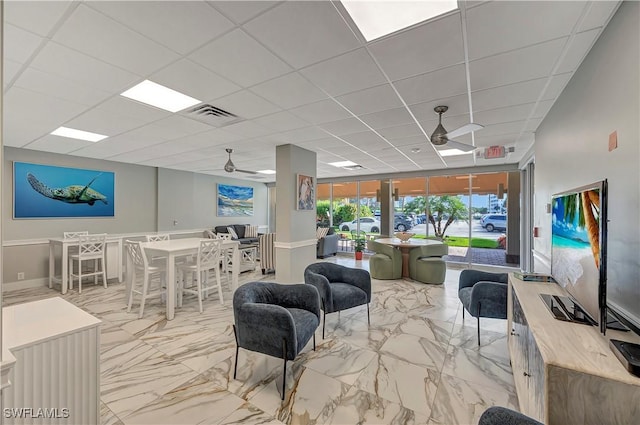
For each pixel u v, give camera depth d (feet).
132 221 21.93
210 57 6.95
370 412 6.49
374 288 16.92
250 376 7.87
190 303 13.99
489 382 7.60
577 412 3.90
